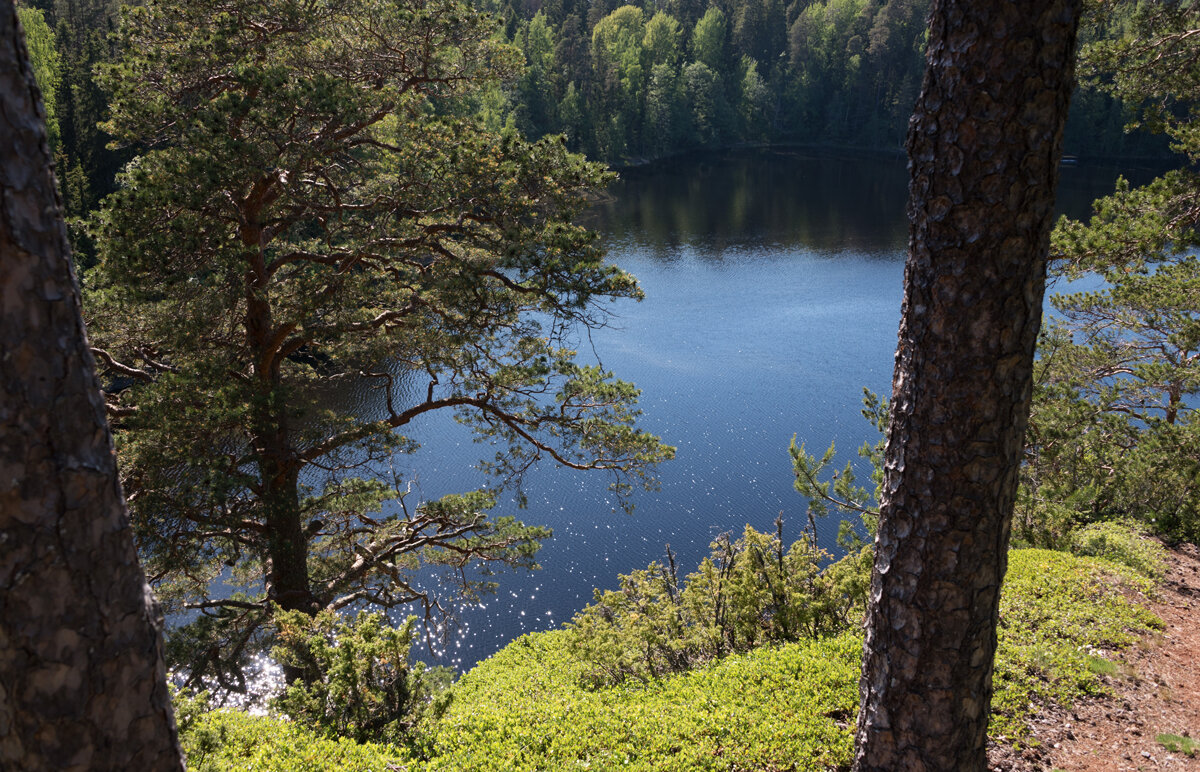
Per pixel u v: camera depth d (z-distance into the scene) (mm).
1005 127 2943
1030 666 6613
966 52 2953
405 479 25656
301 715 5902
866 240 56906
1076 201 58812
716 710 5855
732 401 30875
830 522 23328
